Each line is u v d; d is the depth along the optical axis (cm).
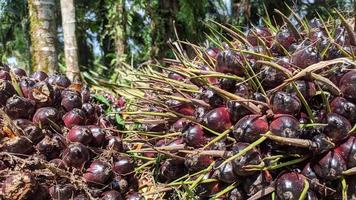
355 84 40
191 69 48
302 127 40
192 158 46
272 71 42
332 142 40
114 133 57
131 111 59
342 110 40
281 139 39
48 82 52
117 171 50
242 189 43
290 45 47
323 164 40
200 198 47
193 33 177
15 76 51
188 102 48
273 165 41
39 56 100
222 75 44
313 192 41
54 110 49
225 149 44
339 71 42
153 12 180
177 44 56
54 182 46
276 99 41
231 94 43
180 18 176
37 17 100
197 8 179
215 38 55
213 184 45
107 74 195
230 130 43
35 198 44
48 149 47
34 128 47
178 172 50
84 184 47
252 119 42
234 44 52
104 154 49
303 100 40
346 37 45
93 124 53
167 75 57
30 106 48
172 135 50
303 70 40
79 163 47
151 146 50
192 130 46
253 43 51
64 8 106
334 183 41
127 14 179
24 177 43
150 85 57
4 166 45
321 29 49
